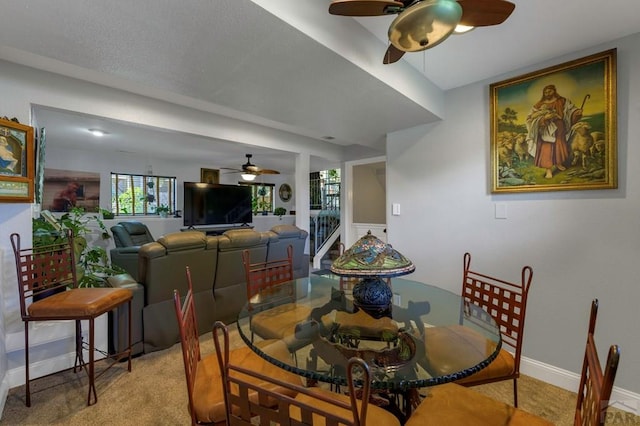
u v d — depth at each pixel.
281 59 1.67
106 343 2.38
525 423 1.08
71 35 1.44
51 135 4.48
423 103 2.39
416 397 1.53
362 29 1.78
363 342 1.42
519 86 2.24
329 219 6.93
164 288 2.50
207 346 2.61
